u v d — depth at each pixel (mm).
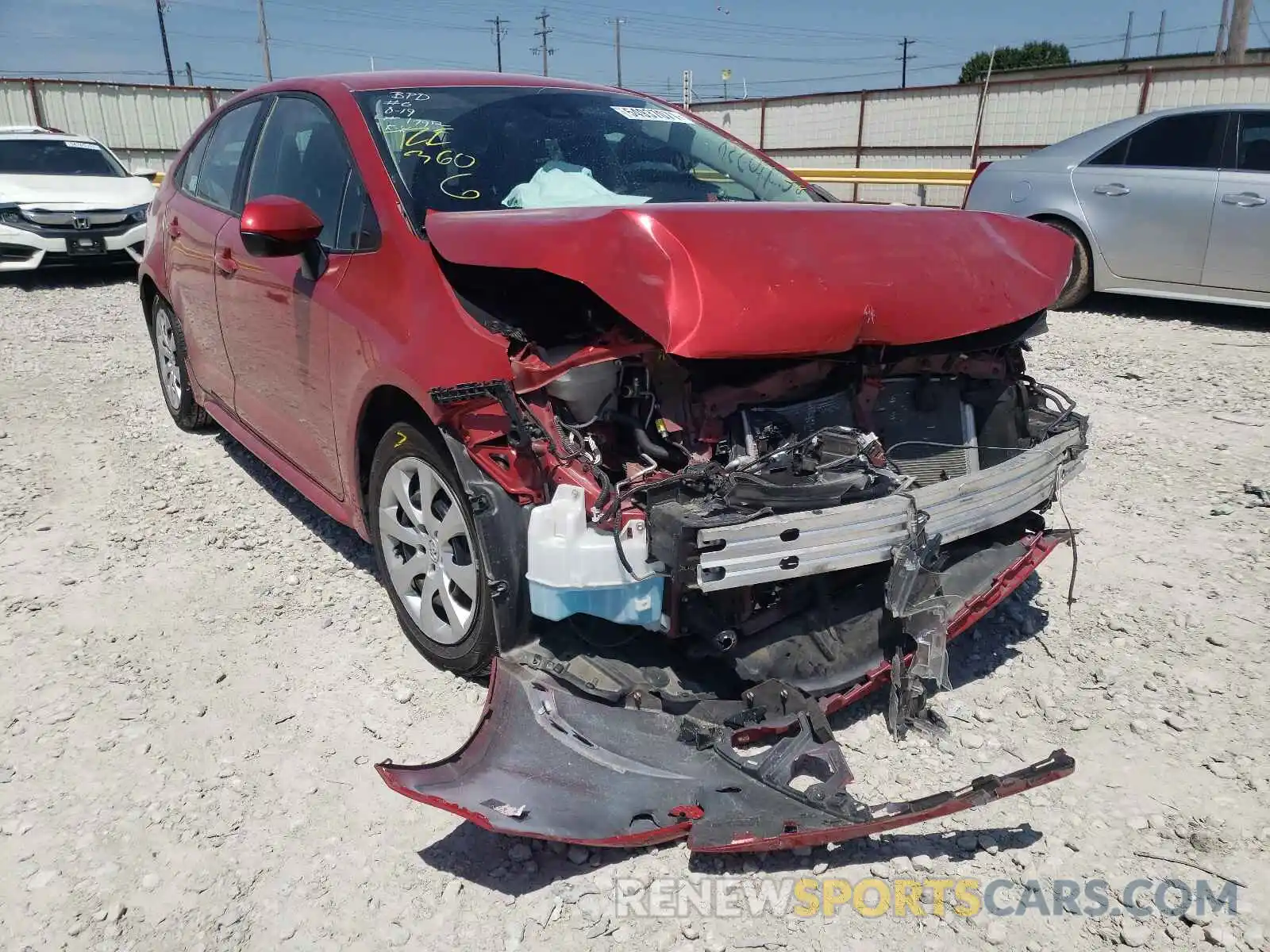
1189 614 3602
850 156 24125
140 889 2326
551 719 2539
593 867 2428
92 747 2812
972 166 21000
